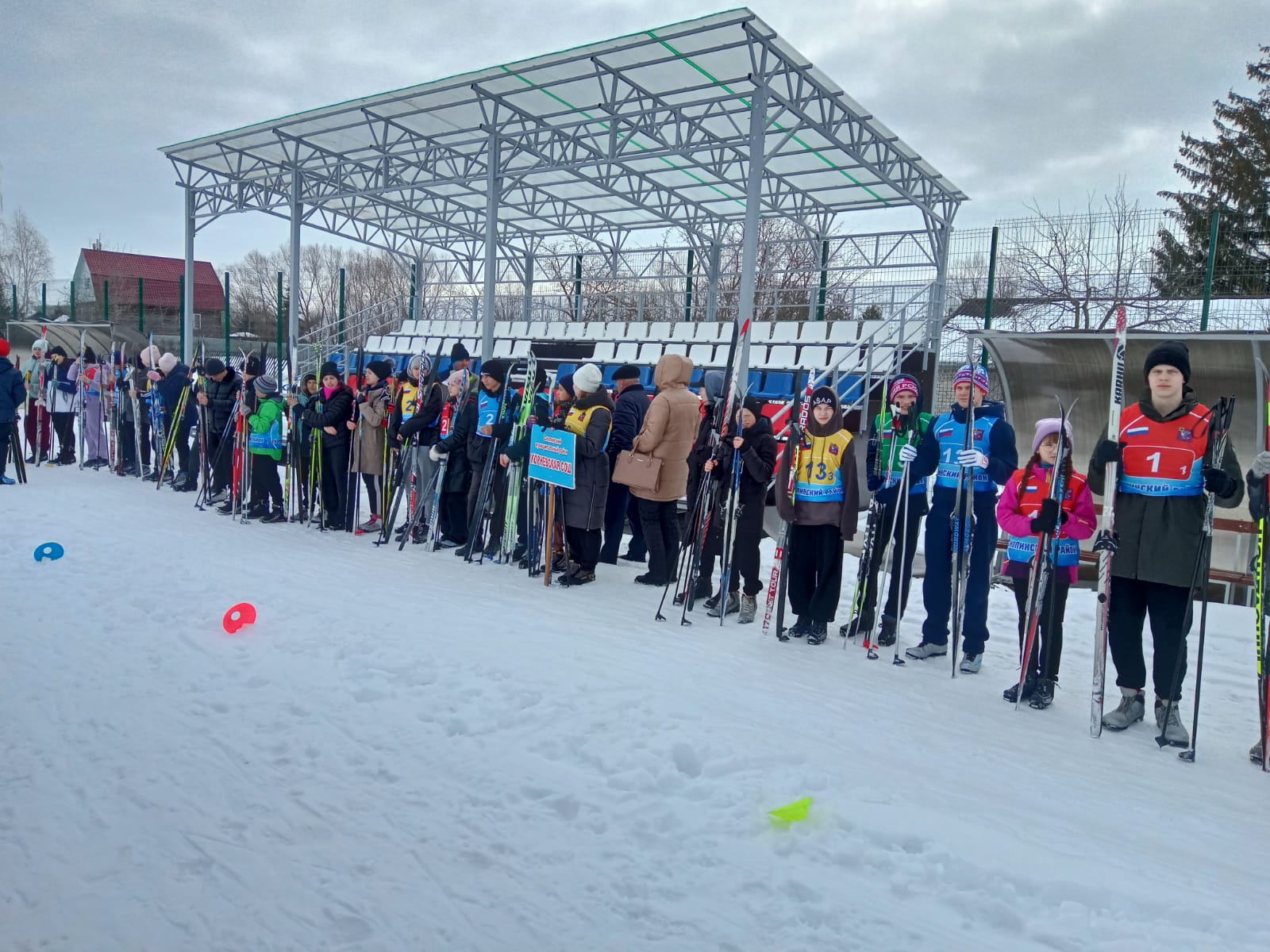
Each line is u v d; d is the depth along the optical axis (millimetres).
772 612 6184
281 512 8852
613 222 19984
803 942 2375
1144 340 6902
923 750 3740
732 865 2744
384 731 3709
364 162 17406
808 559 5449
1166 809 3297
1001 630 6039
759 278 23906
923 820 2990
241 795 3131
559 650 4824
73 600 5555
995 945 2385
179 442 10820
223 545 7426
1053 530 4348
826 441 5305
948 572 5191
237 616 5121
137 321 22297
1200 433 3984
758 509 5801
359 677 4328
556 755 3506
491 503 7363
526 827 2961
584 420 6457
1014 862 2740
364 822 2965
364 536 8305
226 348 18969
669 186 16766
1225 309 11164
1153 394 4117
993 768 3602
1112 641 4258
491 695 4098
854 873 2721
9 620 5105
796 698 4316
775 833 2922
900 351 12141
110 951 2258
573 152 13578
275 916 2432
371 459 8156
